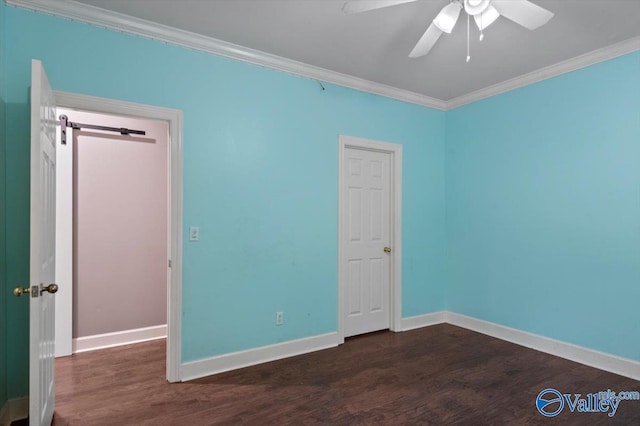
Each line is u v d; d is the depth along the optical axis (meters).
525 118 3.49
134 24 2.53
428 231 4.18
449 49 2.91
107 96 2.48
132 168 3.56
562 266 3.20
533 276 3.41
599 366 2.93
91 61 2.43
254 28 2.62
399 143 3.95
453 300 4.20
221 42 2.82
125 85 2.54
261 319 3.06
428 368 2.92
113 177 3.47
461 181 4.12
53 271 2.23
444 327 4.07
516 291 3.55
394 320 3.90
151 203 3.65
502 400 2.42
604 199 2.92
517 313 3.54
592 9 2.33
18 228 2.23
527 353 3.26
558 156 3.23
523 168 3.50
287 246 3.20
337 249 3.49
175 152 2.71
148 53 2.62
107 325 3.42
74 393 2.49
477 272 3.93
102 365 2.96
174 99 2.71
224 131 2.91
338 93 3.51
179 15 2.46
